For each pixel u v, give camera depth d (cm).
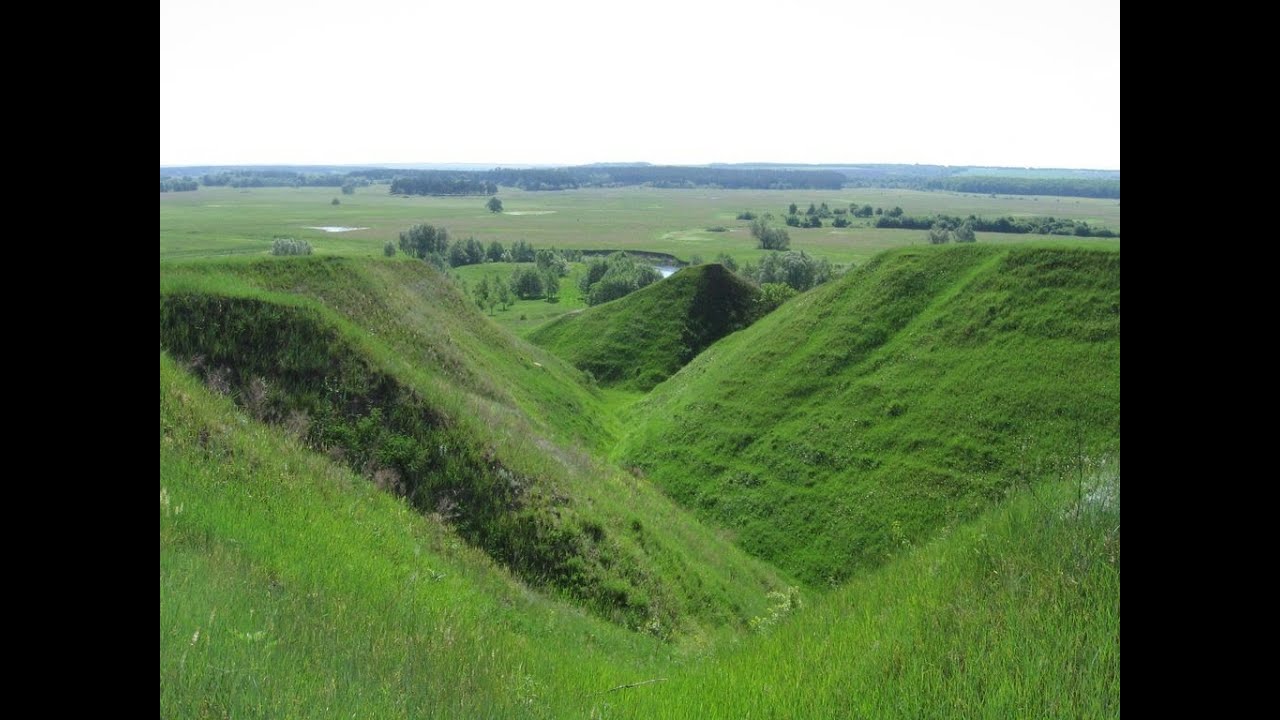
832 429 4828
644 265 13850
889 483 4297
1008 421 4366
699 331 8756
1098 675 757
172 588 1019
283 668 923
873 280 5931
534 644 1714
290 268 3819
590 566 2512
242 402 2425
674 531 3412
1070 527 1048
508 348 5706
